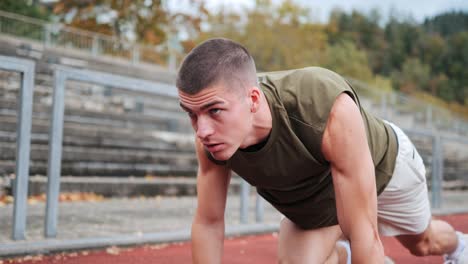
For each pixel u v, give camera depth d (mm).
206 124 1452
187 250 3627
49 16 23594
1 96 8820
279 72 1781
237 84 1449
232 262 3359
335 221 2084
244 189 4695
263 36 26391
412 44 65688
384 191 2152
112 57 17281
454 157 16500
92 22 19266
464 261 2619
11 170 5852
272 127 1617
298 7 28672
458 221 6133
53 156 3438
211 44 1462
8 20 15422
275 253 3711
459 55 64500
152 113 12648
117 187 6520
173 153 9008
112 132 8414
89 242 3432
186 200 6789
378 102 19859
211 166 1852
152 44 20031
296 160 1678
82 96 11055
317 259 2055
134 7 19328
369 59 59062
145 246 3699
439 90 56812
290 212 2021
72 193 6051
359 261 1647
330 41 54719
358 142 1602
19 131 3271
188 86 1417
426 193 2346
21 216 3307
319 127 1606
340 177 1644
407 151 2166
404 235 2480
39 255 3172
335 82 1658
